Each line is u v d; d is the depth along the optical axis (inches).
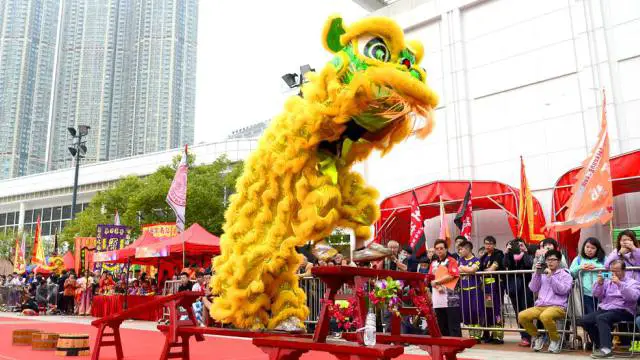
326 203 149.3
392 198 509.4
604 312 243.1
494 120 546.6
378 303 137.6
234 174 955.3
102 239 700.7
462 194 468.1
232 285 167.3
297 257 165.2
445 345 141.6
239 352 269.1
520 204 438.3
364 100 139.2
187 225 893.8
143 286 637.9
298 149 156.4
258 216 167.9
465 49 578.9
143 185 986.7
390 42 143.7
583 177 349.7
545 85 516.4
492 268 307.6
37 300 697.6
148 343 322.0
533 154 513.7
